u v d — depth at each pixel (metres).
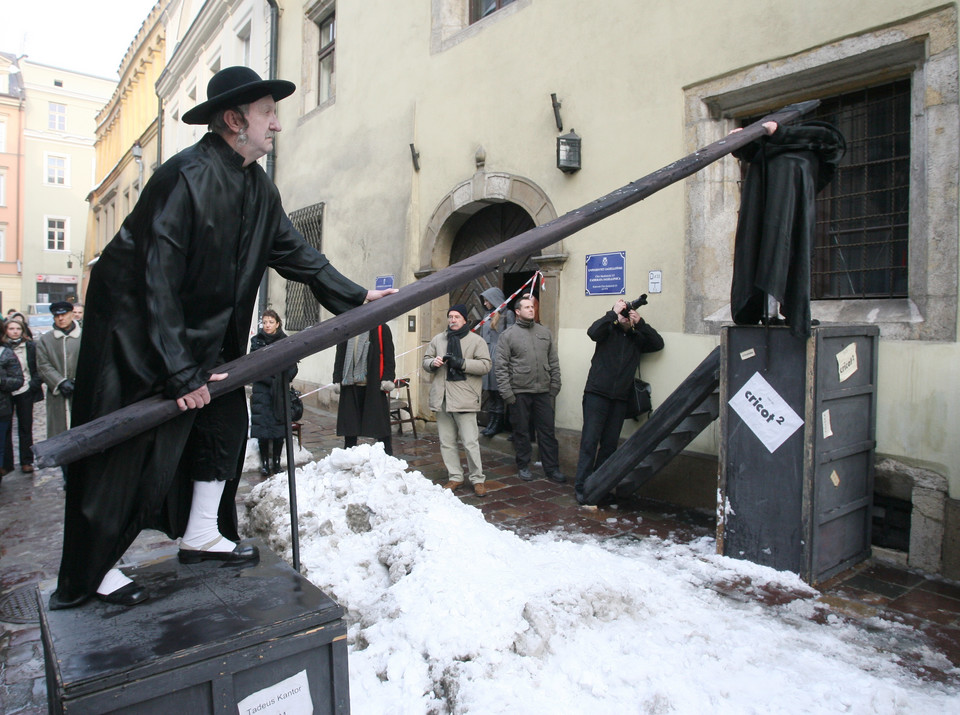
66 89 40.47
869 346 3.73
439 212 7.61
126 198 26.34
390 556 3.18
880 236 4.20
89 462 1.63
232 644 1.52
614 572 3.18
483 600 2.65
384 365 5.62
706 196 4.91
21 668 2.70
